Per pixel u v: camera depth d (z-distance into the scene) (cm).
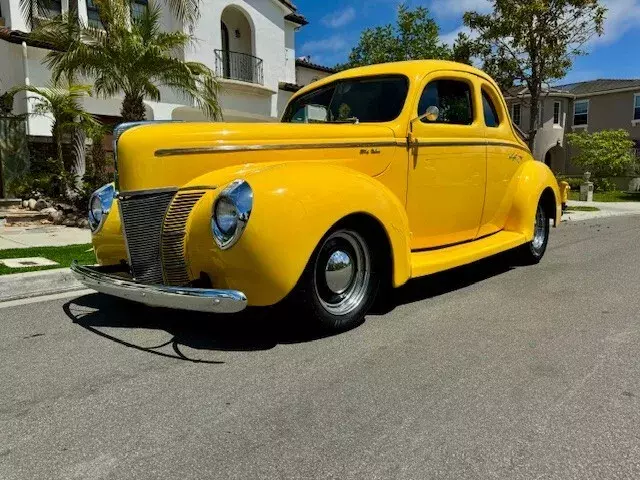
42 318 459
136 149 383
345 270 400
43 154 1324
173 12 1426
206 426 267
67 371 341
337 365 342
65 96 1212
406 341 387
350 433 259
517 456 239
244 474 227
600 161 2806
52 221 1104
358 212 383
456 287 558
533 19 1412
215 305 333
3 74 1391
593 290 545
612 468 230
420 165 485
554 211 705
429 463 233
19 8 1357
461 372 331
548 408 283
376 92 504
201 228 353
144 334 408
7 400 301
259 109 1852
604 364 344
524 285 567
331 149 427
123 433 262
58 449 248
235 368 339
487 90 584
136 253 394
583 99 3384
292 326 395
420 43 1950
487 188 572
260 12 1825
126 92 1137
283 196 346
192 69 1145
